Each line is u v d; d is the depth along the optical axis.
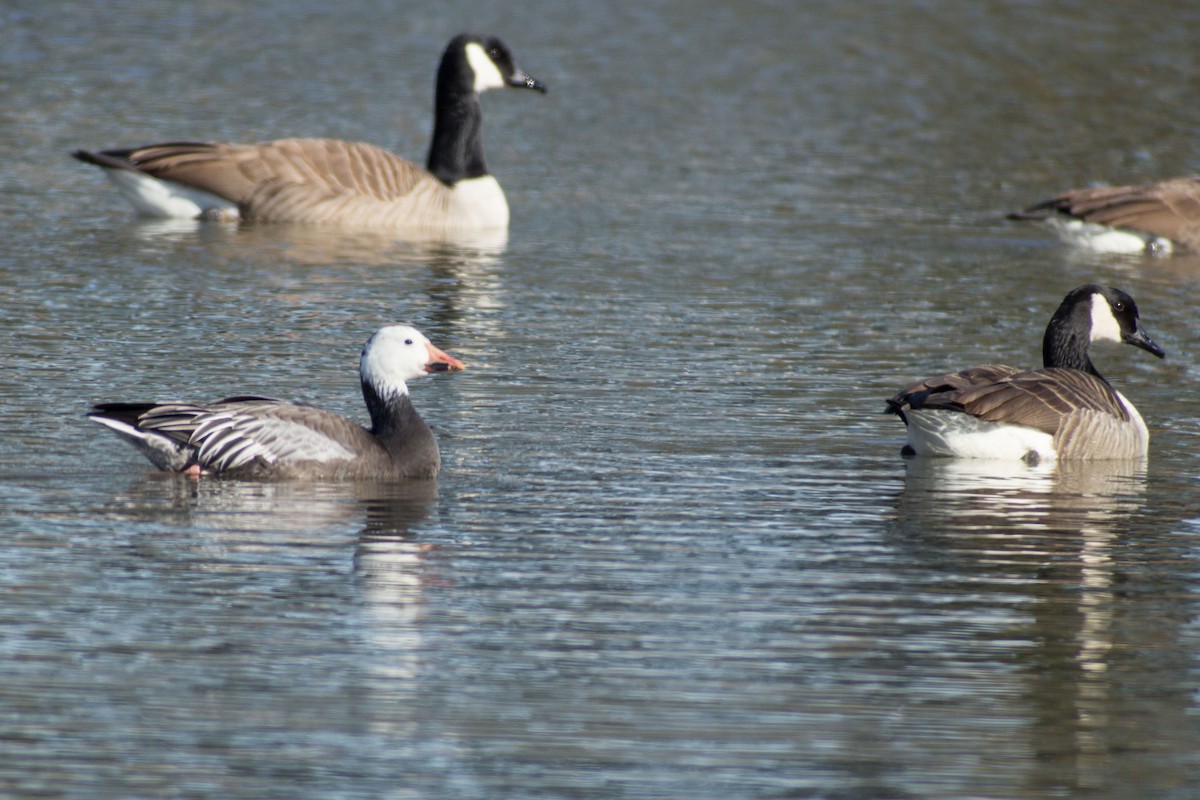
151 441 14.57
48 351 19.23
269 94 41.16
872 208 31.64
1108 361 21.12
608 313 22.66
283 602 11.65
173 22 50.91
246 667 10.52
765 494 14.77
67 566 12.22
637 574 12.47
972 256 27.78
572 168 34.94
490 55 29.75
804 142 38.22
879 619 11.67
